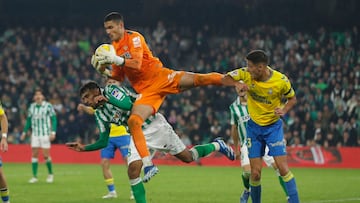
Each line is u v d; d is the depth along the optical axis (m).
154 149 13.32
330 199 16.66
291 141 31.98
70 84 37.38
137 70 12.29
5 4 44.81
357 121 31.89
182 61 39.94
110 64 11.91
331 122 32.28
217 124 33.47
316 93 33.69
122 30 12.23
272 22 42.06
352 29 41.34
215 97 34.88
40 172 26.75
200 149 13.80
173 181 22.31
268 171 27.53
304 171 27.73
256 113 12.66
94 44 41.38
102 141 13.25
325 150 30.89
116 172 26.86
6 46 41.16
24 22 44.56
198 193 18.27
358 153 30.25
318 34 39.69
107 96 12.45
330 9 41.94
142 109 12.09
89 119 35.00
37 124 22.58
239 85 12.23
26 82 37.91
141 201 12.53
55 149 34.03
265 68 12.28
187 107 34.53
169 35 41.56
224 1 43.00
